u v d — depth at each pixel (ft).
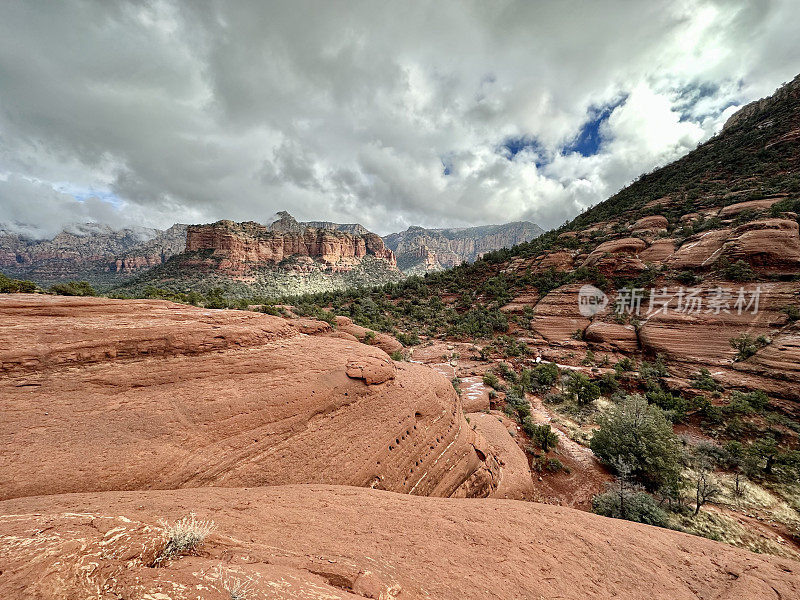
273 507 23.73
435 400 56.08
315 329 85.30
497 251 348.59
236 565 13.60
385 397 50.06
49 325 37.58
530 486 64.13
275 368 46.01
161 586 11.16
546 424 97.55
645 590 21.72
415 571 18.72
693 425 103.60
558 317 204.03
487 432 81.30
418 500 31.04
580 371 147.43
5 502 19.75
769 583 23.15
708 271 170.40
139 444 29.55
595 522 30.27
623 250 217.77
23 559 11.11
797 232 154.20
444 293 297.12
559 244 287.89
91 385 34.12
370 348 63.05
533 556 23.39
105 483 25.72
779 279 144.36
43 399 30.99
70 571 10.95
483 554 22.49
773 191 207.00
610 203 368.48
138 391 35.70
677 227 229.45
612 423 83.30
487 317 221.25
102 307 46.37
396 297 305.73
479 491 54.08
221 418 35.32
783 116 287.28
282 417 39.01
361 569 16.62
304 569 15.34
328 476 37.09
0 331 34.42
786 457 75.05
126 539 13.32
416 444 48.08
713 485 70.08
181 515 19.33
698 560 25.68
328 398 44.11
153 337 40.55
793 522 60.03
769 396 105.50
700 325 147.54
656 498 67.46
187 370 40.29
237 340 47.50
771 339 124.77
